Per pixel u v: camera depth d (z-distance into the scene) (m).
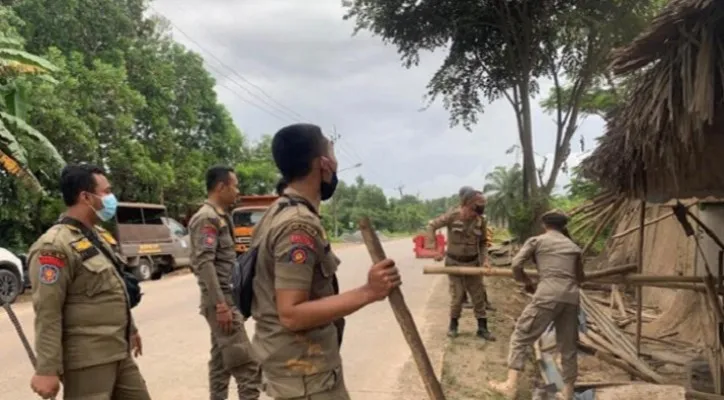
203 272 4.11
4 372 6.36
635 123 4.68
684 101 3.96
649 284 6.11
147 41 24.67
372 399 5.41
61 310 2.95
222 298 4.14
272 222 2.30
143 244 15.95
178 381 5.94
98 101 19.14
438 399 2.40
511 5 17.33
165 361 6.71
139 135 23.06
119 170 20.02
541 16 17.05
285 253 2.18
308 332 2.26
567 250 5.30
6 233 16.80
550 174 18.30
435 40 18.47
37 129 16.09
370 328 8.66
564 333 5.33
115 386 3.24
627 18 16.02
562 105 20.23
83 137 17.00
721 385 5.77
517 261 5.47
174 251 17.39
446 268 6.42
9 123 12.94
